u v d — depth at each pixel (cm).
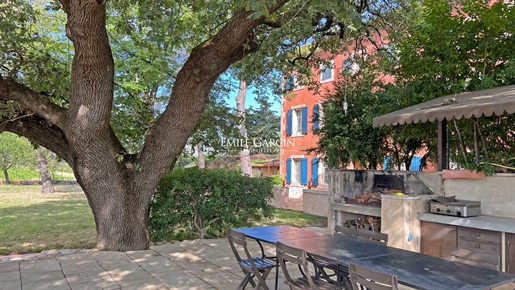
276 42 920
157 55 906
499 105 477
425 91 747
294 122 2125
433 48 717
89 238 843
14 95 609
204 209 772
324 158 1056
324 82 1770
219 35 617
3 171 2842
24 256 625
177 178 758
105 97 600
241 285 420
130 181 672
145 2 499
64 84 763
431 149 864
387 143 959
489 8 655
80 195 1989
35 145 743
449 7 705
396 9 960
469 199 576
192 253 638
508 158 576
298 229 475
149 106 1009
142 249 673
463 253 342
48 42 958
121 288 454
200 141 938
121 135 912
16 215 1220
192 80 634
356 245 374
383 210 620
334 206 787
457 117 526
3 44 691
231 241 423
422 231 576
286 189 1442
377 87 1036
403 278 261
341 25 903
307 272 323
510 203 520
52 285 464
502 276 267
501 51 658
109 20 917
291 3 779
